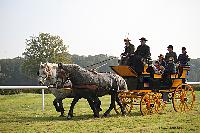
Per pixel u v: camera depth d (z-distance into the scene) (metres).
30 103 21.34
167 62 16.67
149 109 15.05
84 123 12.48
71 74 13.61
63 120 13.49
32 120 13.54
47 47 74.31
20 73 79.38
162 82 15.63
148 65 15.06
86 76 13.69
